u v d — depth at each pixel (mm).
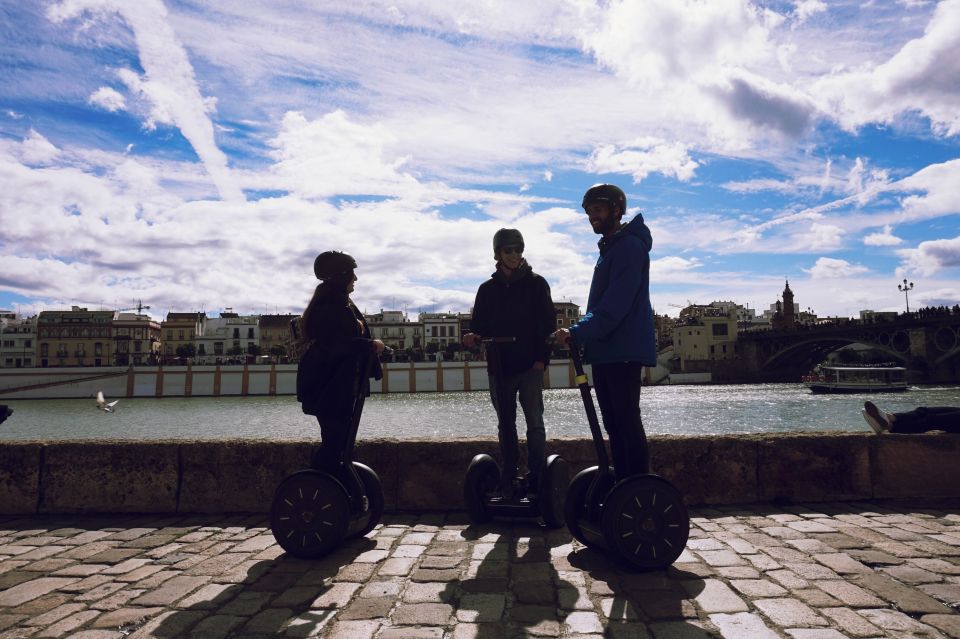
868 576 2756
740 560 3027
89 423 48531
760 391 79438
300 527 3203
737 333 108938
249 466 4469
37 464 4520
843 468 4402
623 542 2871
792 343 93500
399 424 43875
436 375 95562
